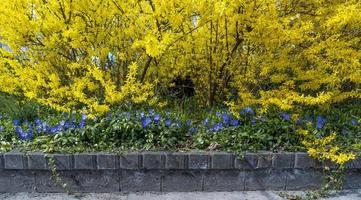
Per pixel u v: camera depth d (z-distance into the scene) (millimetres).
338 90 3627
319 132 3221
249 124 3342
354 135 3326
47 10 3213
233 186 3074
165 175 3023
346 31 3529
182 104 3908
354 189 3131
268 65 3432
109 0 3197
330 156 2982
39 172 2984
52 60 3609
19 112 3480
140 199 2936
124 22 3393
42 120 3373
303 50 3342
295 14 3473
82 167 2955
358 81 3299
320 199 2979
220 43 3561
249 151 3057
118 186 3027
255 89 3789
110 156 2949
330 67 3287
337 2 3457
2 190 3023
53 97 3402
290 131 3262
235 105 3457
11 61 3170
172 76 3777
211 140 3176
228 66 3652
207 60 3662
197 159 2984
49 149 2990
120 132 3178
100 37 3350
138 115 3281
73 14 3260
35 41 3361
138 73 3695
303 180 3096
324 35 3430
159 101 3785
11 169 2965
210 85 3781
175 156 2967
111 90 3127
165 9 2998
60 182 2971
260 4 3117
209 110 3766
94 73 3111
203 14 3078
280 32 3150
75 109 3465
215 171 3037
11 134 3221
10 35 3166
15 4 3066
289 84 3352
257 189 3094
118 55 3443
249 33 3271
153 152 3000
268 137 3174
